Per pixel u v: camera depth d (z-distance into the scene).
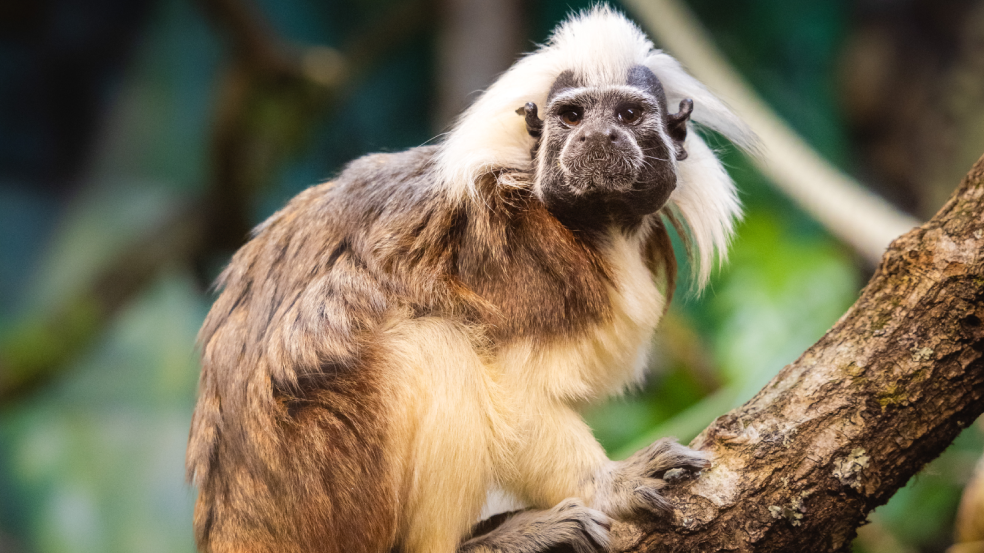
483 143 5.31
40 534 15.23
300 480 4.87
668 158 5.02
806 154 9.60
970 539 6.79
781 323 9.93
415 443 4.89
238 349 5.29
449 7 12.38
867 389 4.55
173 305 16.78
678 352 10.18
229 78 12.05
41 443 15.69
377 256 5.23
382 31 13.34
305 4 18.11
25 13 18.44
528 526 4.89
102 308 12.85
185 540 15.23
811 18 15.55
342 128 17.69
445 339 4.95
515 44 12.40
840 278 10.21
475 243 5.12
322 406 4.93
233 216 12.76
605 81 5.10
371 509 4.83
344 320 5.07
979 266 4.49
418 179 5.48
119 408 16.03
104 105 19.12
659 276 5.80
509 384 4.96
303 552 4.87
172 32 17.70
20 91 19.28
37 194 19.89
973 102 13.48
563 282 5.00
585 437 5.01
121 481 15.44
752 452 4.61
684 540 4.56
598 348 5.10
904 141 14.11
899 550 8.62
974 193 4.68
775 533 4.48
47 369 12.54
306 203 5.76
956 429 4.50
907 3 14.09
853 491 4.44
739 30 15.74
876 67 14.25
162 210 13.91
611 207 5.07
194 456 5.44
